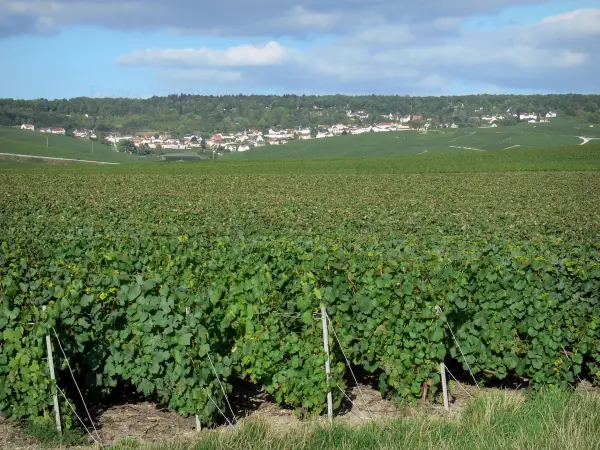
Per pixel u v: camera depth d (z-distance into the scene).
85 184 60.72
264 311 10.32
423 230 26.34
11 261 15.17
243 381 11.80
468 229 26.20
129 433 9.45
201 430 9.56
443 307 10.44
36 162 151.75
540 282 11.04
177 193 49.94
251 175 75.94
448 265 11.48
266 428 8.99
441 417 9.77
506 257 13.90
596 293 11.25
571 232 25.83
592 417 9.01
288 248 15.60
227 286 11.36
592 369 11.32
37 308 9.78
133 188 55.66
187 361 9.27
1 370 9.13
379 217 31.62
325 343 9.82
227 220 29.75
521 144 168.38
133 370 10.01
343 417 10.05
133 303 10.22
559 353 10.84
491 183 59.84
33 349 9.01
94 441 9.07
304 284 10.51
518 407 9.54
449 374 10.80
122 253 14.77
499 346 10.92
